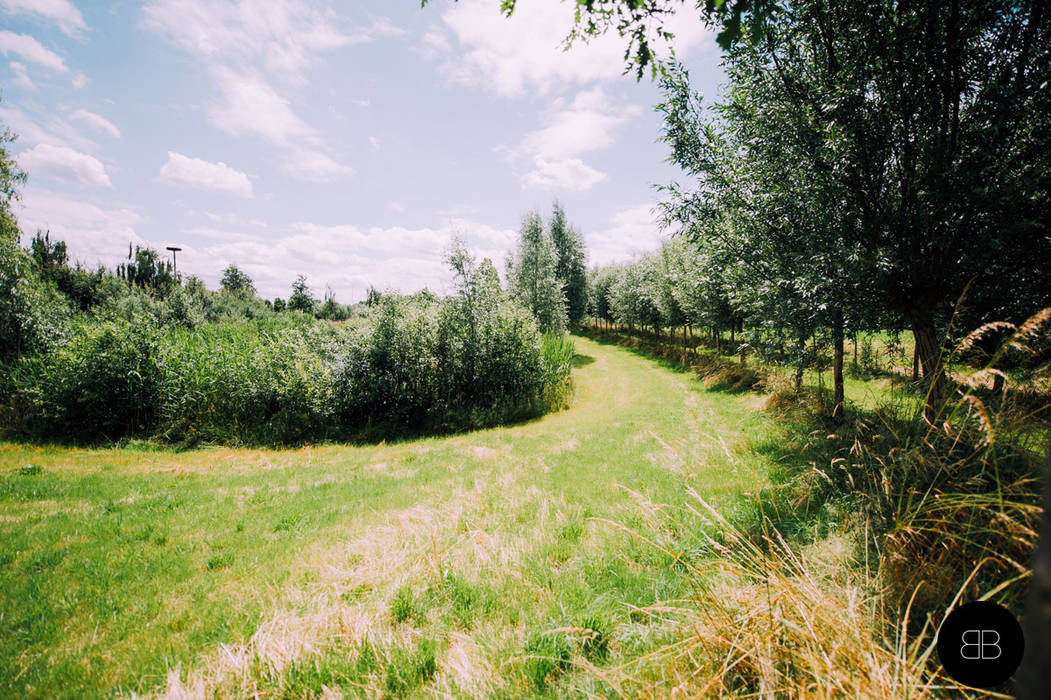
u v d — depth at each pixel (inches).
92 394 578.6
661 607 117.9
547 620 132.3
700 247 344.8
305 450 553.3
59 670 147.2
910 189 239.1
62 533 270.4
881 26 230.5
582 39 117.4
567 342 944.9
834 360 370.9
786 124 259.6
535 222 1472.7
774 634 96.0
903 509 135.2
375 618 144.1
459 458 426.0
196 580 207.3
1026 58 203.0
